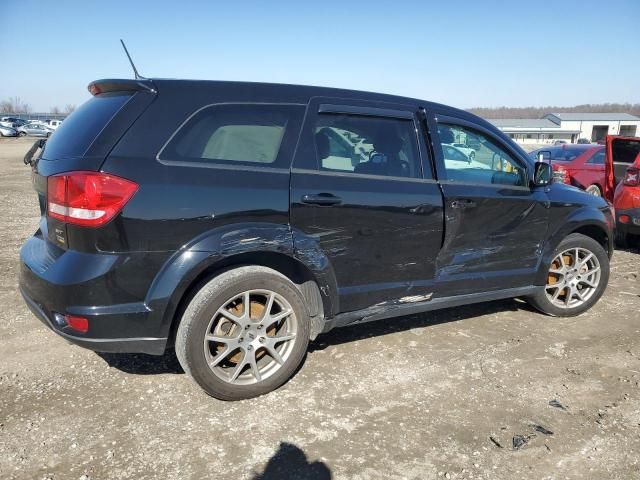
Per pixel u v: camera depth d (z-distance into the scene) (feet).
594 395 10.41
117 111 9.01
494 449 8.63
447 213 11.73
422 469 8.11
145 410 9.52
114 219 8.43
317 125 10.48
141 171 8.66
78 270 8.46
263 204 9.53
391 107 11.47
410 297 11.76
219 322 9.58
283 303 10.02
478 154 12.62
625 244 23.93
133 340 8.87
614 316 14.84
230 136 9.60
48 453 8.28
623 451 8.65
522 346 12.62
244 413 9.51
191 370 9.27
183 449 8.46
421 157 11.66
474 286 12.69
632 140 24.48
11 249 20.65
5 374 10.69
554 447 8.71
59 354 11.61
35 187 10.24
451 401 10.06
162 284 8.82
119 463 8.09
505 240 12.90
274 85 10.33
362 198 10.57
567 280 14.44
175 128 9.12
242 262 9.87
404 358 11.83
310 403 9.89
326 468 8.09
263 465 8.13
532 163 13.51
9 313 13.83
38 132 156.15
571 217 13.96
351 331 13.28
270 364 10.18
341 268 10.62
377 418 9.45
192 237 8.97
